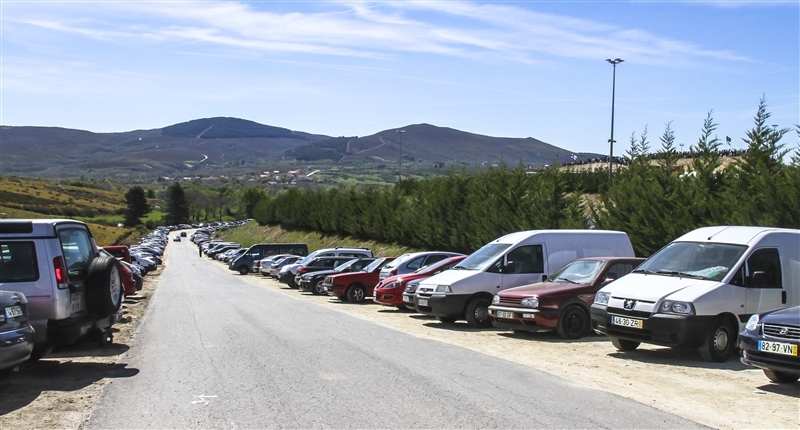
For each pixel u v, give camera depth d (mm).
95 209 132000
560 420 7227
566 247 16594
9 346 8336
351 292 24266
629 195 23281
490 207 31906
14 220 10125
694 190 20547
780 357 8727
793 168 17703
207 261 74312
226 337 13984
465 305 16094
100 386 9234
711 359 10984
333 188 72500
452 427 6949
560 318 13891
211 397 8391
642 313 11203
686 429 6977
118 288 11766
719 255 11766
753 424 7250
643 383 9359
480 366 10477
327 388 8812
